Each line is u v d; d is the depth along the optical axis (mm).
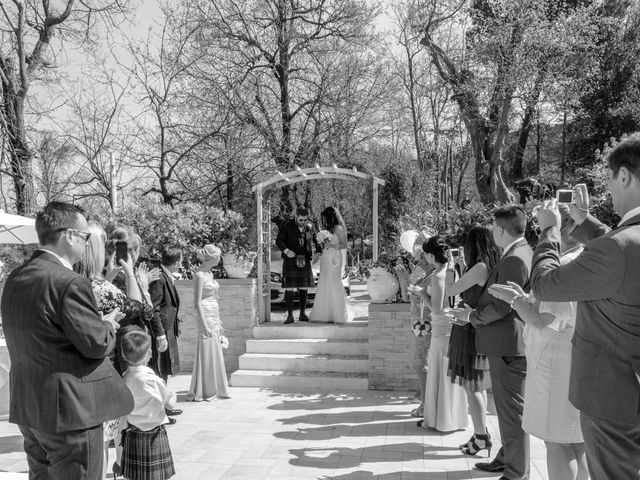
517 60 15602
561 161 26484
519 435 3998
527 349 3506
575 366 2477
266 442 5344
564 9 17156
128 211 9438
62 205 3066
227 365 8547
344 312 8609
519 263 3969
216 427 5828
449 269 5441
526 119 21266
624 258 2215
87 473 2896
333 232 8695
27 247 13219
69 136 15828
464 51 19109
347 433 5594
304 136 17031
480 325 4109
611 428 2318
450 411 5539
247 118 16094
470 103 18188
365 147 18453
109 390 2996
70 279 2855
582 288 2340
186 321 8609
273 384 7551
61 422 2783
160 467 3992
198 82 15977
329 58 17047
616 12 23203
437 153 20531
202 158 15719
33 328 2791
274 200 15875
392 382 7312
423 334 5883
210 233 9258
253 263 9266
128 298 4582
